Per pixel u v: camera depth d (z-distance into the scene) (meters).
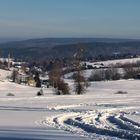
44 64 195.25
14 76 125.88
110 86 111.50
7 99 52.47
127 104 46.31
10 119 28.08
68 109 37.78
